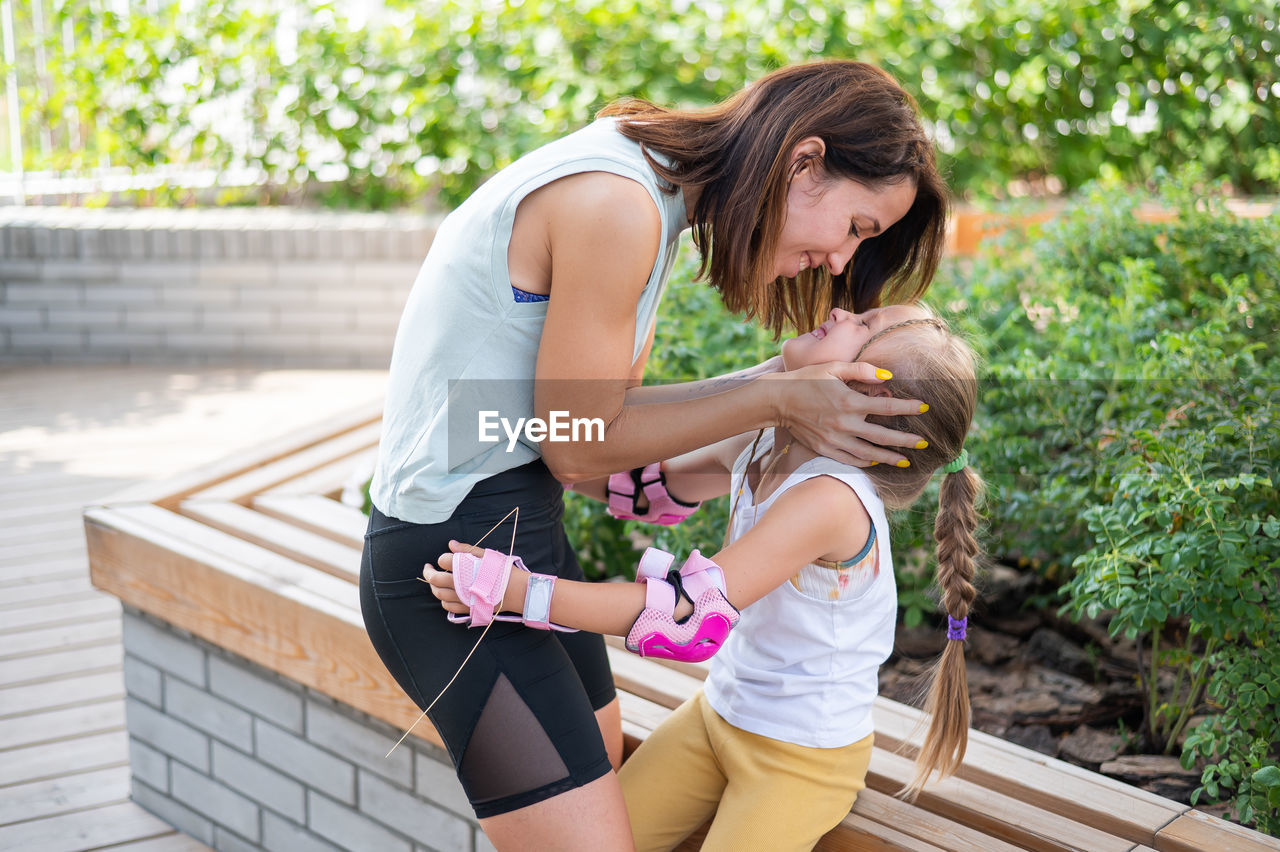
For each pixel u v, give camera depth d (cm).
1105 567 196
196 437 490
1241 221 316
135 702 254
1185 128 560
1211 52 539
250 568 223
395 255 602
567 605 144
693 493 190
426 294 150
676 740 171
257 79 633
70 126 655
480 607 142
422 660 153
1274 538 193
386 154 633
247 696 230
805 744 157
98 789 263
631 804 169
